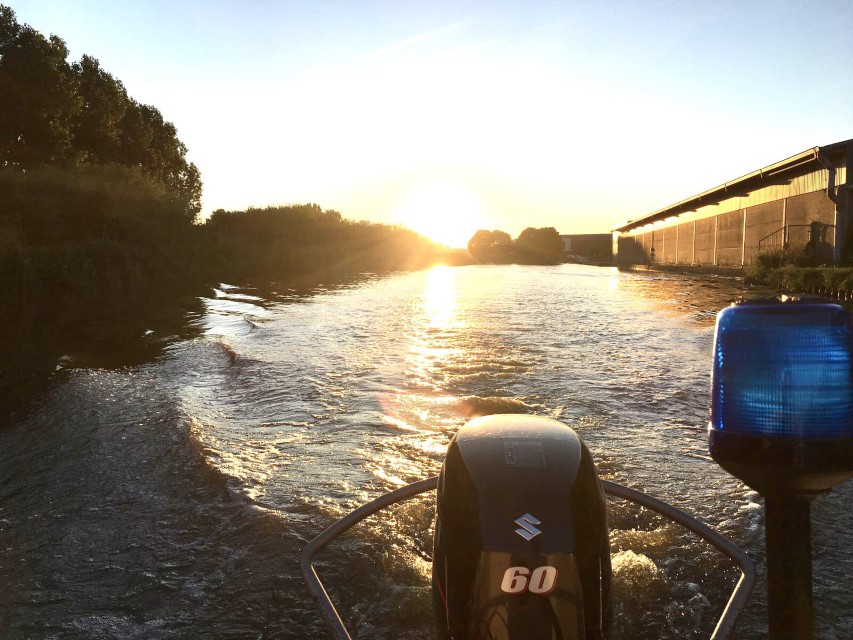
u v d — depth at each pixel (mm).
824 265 22000
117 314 14312
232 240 33281
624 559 3295
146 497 4367
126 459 5141
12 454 5301
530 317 14484
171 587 3188
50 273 15148
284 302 18234
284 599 3031
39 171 27266
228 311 15680
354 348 10297
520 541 1728
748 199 31953
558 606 1710
